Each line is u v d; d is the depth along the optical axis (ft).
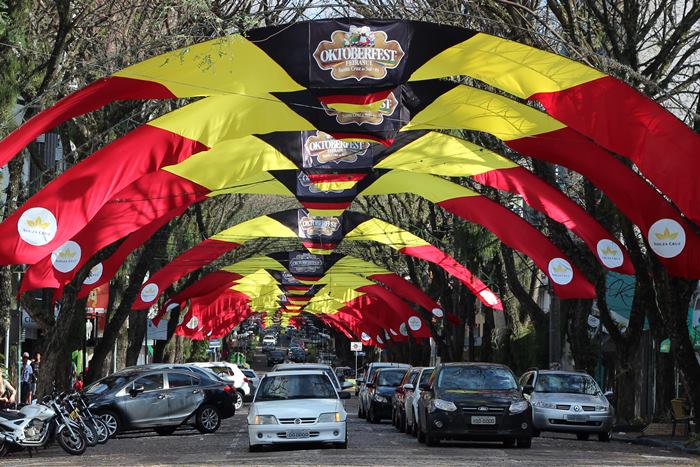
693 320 96.94
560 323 120.67
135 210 97.55
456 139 95.20
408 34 69.56
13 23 71.72
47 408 74.74
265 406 74.79
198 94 74.49
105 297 137.80
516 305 145.69
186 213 154.10
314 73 69.67
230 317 254.27
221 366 163.02
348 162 94.73
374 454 68.28
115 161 75.25
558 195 92.89
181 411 98.22
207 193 100.73
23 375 117.80
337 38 69.46
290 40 69.51
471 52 71.10
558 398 89.76
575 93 72.79
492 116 82.74
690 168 69.87
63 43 74.28
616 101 71.41
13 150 69.26
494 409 75.00
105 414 93.71
